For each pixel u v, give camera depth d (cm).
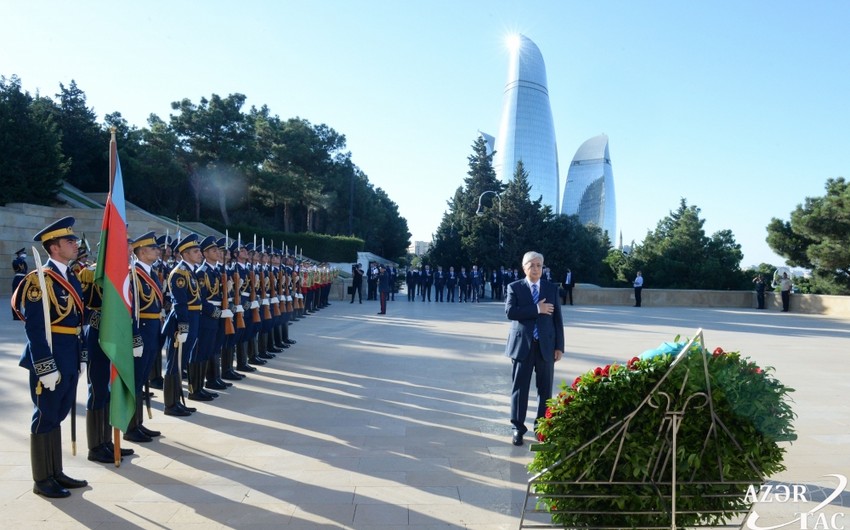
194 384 842
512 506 489
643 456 364
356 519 462
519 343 659
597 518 375
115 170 584
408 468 577
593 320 2284
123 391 563
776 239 3369
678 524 371
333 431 698
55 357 513
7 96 3388
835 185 3325
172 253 1089
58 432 515
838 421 770
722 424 360
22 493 508
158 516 464
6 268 2842
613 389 366
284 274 1366
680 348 381
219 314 875
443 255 5069
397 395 886
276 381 980
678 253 4656
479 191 5916
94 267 607
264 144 4950
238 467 576
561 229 4662
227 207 5106
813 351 1448
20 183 3191
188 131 4509
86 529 442
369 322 2003
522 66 12269
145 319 670
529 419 765
